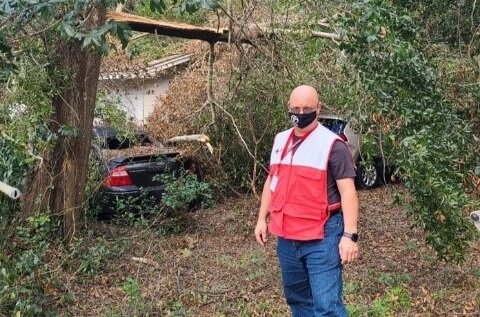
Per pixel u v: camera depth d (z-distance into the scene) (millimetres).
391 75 5602
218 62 10148
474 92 6801
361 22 5555
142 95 12156
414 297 5711
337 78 7453
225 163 10172
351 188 3898
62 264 6445
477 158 6066
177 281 6453
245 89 9164
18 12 4156
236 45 8070
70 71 6801
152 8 3863
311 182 3936
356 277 6367
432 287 5965
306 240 3959
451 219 5551
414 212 5766
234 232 8742
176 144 9984
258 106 9383
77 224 7254
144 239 7977
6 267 5234
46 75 6527
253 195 10328
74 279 6535
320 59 7707
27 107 6492
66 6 5008
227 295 6121
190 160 9703
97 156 8492
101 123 9203
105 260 7043
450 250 5812
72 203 7148
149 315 5664
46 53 6496
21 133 6414
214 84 9945
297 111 3971
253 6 7609
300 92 3984
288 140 4129
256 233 4414
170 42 12867
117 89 9836
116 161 8773
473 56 7270
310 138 3998
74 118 7000
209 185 9422
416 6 7176
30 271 5613
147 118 10977
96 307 5922
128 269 6988
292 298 4262
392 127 5641
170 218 8672
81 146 7152
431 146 5355
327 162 3922
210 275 6820
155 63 12039
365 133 5965
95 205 8641
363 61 5684
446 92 6562
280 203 4070
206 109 9797
